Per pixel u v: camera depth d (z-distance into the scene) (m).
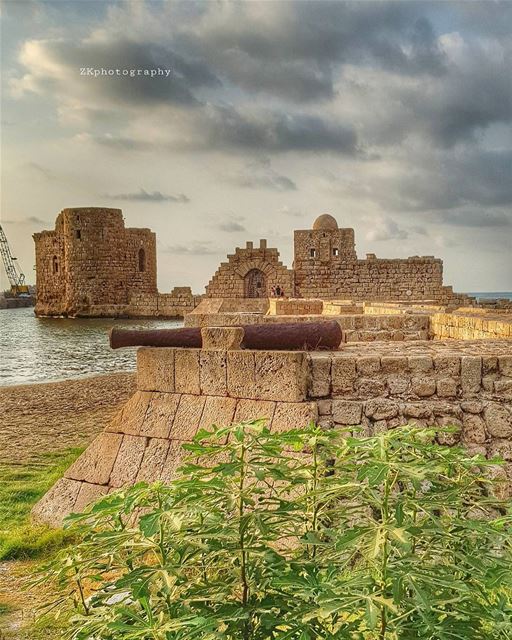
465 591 2.55
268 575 2.98
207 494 3.19
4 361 33.62
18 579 6.27
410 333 15.34
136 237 78.00
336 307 23.86
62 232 77.81
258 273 61.72
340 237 59.09
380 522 2.88
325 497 3.24
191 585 3.05
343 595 2.55
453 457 3.32
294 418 7.20
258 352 7.51
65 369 29.89
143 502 3.16
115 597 4.95
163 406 8.10
